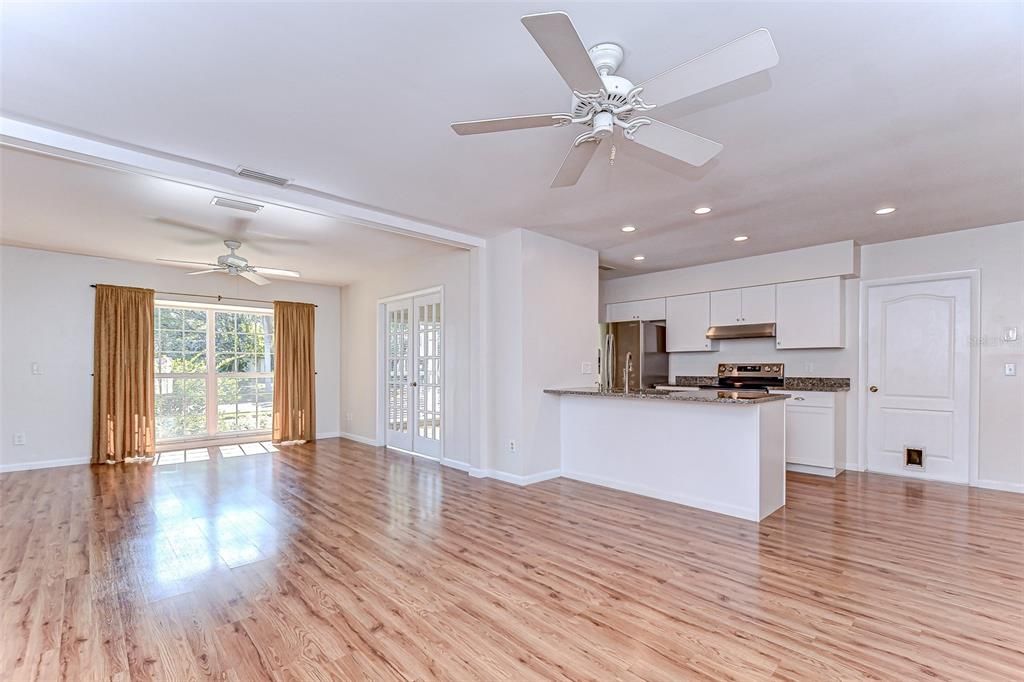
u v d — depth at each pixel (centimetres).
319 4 161
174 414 618
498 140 262
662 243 493
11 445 496
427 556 284
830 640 197
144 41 180
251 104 226
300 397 682
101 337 534
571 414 472
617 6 163
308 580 254
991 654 187
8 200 352
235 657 188
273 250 515
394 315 634
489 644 197
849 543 300
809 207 376
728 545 298
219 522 344
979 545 296
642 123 196
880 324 491
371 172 306
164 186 324
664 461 397
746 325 554
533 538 312
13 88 211
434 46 184
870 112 232
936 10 164
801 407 497
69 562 274
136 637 201
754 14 168
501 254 467
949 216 399
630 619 215
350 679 176
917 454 466
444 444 537
